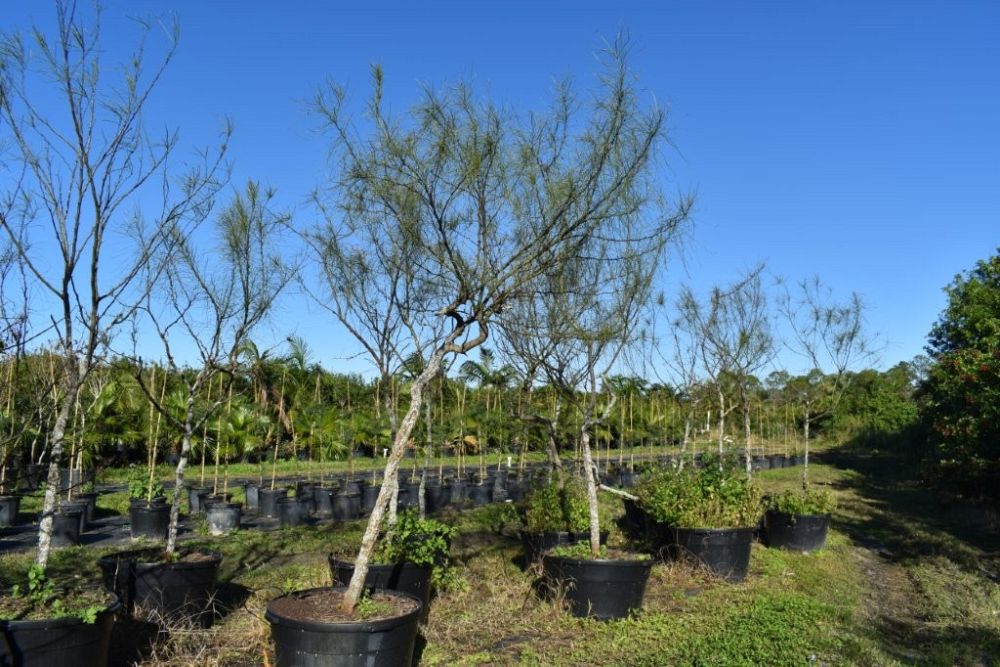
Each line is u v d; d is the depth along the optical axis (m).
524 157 5.56
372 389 16.83
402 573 6.18
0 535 10.54
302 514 12.47
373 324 7.24
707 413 14.87
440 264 5.68
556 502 8.51
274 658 4.88
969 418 12.76
